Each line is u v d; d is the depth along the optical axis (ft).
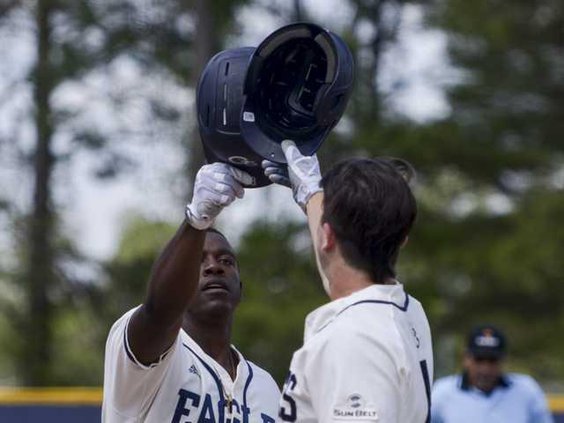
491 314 155.22
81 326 168.86
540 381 194.08
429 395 26.05
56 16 162.61
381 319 25.30
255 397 35.68
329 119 28.25
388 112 150.71
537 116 153.58
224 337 35.94
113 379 32.19
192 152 147.74
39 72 161.27
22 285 165.58
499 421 64.39
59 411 78.23
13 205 165.17
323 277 26.55
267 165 28.27
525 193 153.89
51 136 165.07
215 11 148.87
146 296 30.86
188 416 33.50
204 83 28.89
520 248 144.25
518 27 151.74
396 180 25.85
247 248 138.92
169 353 32.01
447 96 151.84
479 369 64.85
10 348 168.76
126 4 160.56
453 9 150.41
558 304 154.71
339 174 26.00
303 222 141.79
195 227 29.71
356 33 157.89
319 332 25.53
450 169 149.48
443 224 147.74
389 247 25.94
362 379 24.57
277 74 28.43
